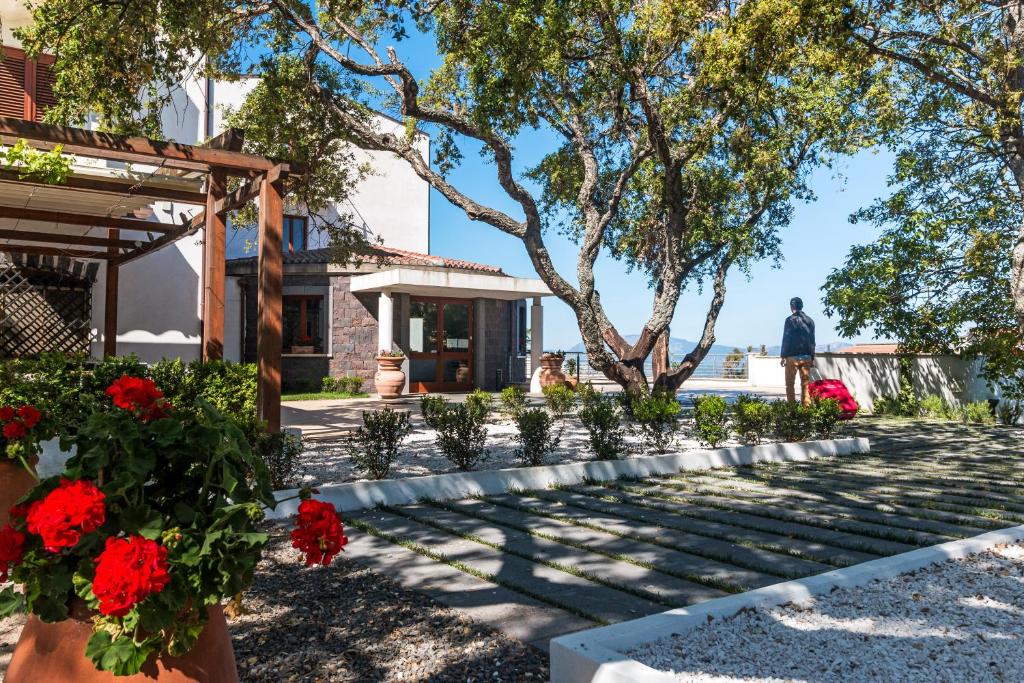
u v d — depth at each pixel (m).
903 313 14.38
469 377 22.64
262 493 2.25
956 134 13.71
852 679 2.73
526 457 7.94
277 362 7.88
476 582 4.04
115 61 9.29
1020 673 2.79
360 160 25.61
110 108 9.59
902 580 4.01
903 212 14.30
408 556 4.59
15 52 11.68
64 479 1.98
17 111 11.71
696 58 13.07
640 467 7.93
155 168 9.57
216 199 8.73
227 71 12.95
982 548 4.67
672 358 22.62
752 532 5.25
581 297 13.51
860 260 14.45
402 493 6.36
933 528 5.39
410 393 21.20
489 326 22.95
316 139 14.59
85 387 6.59
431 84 13.29
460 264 23.36
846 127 14.94
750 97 13.54
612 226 17.31
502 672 2.87
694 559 4.53
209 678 2.09
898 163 14.33
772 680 2.70
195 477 2.18
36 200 10.00
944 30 10.66
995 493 6.90
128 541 1.82
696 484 7.36
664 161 13.48
